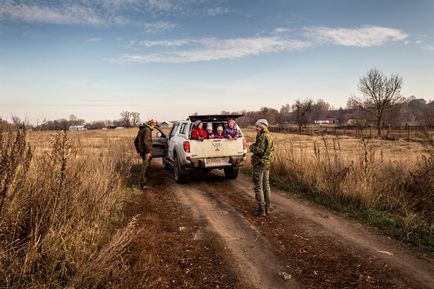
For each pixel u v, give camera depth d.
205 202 7.30
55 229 3.91
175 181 9.87
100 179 6.46
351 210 6.34
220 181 9.80
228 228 5.50
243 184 9.27
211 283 3.67
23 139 4.26
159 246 4.67
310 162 9.05
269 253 4.46
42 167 4.76
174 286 3.60
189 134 9.04
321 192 7.46
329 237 5.02
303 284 3.63
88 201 5.37
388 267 3.97
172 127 11.59
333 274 3.84
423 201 6.04
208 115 9.24
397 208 6.21
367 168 7.57
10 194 3.85
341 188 7.00
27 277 3.35
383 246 4.62
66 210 4.47
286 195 7.80
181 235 5.16
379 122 38.44
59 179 4.49
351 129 53.19
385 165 8.49
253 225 5.64
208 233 5.25
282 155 10.29
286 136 40.88
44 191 4.36
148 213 6.38
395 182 7.04
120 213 6.19
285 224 5.68
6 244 3.42
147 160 8.63
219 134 9.30
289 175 9.15
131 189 8.42
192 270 3.97
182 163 8.98
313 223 5.70
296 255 4.39
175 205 7.06
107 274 3.62
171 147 10.61
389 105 39.22
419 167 7.15
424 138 7.40
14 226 3.72
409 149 19.98
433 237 4.80
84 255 3.86
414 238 4.82
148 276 3.77
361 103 42.06
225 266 4.07
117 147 11.64
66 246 3.91
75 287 3.26
